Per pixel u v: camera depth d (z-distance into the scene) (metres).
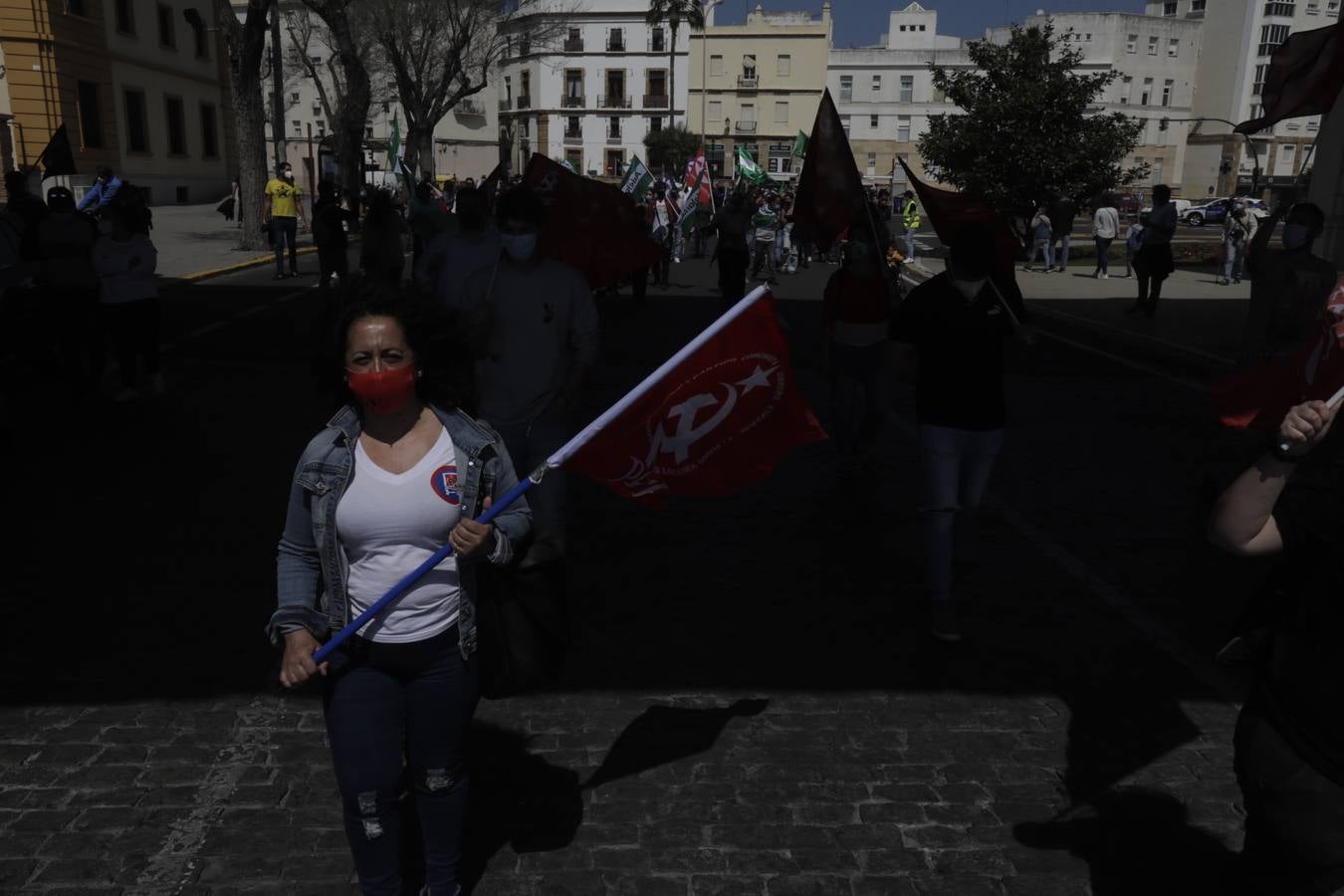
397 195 39.25
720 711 4.30
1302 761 2.25
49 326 10.41
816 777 3.83
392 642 2.72
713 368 3.07
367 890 2.82
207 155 44.72
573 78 81.94
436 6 40.69
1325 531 2.23
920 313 4.79
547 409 4.84
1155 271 16.61
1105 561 6.10
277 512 6.65
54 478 7.27
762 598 5.50
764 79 81.06
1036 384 11.61
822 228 7.36
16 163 32.91
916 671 4.69
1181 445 8.94
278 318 15.04
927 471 4.89
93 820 3.47
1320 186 14.07
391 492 2.67
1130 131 25.61
